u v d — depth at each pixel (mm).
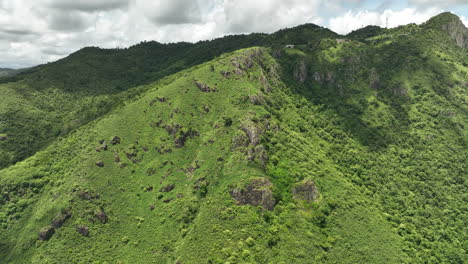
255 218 95062
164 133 139000
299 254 87812
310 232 94250
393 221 116812
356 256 93688
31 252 103812
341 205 107812
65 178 122938
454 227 123750
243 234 91312
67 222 108438
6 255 105500
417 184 142125
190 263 88312
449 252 109438
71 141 144000
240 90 144000
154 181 124000
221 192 103875
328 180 116312
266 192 99250
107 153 131375
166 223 108000
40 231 106438
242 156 111562
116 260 99250
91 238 105625
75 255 100562
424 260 102562
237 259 85125
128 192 121125
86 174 121625
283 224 94375
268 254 87062
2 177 129875
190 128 136000
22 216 117375
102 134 139750
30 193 123938
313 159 125562
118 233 107875
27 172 131250
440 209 131750
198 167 118312
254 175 103375
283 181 106000
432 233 116750
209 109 143125
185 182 119188
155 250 100562
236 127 123188
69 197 113750
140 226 109812
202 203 105188
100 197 116188
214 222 96625
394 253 99500
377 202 124125
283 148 119938
